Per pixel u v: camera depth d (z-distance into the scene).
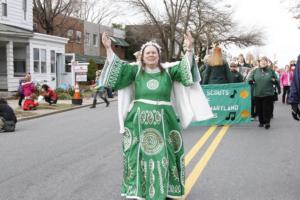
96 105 24.72
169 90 5.93
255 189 6.89
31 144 11.62
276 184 7.16
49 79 32.72
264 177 7.59
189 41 5.88
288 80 22.81
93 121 16.78
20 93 22.38
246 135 12.18
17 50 30.41
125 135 5.96
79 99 23.98
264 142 11.03
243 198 6.44
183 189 5.89
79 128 14.75
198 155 9.45
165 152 5.76
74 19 48.38
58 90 30.77
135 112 5.87
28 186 7.34
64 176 7.96
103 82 5.88
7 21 30.22
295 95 6.60
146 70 5.97
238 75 14.88
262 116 13.68
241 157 9.22
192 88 6.10
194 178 7.53
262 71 13.34
